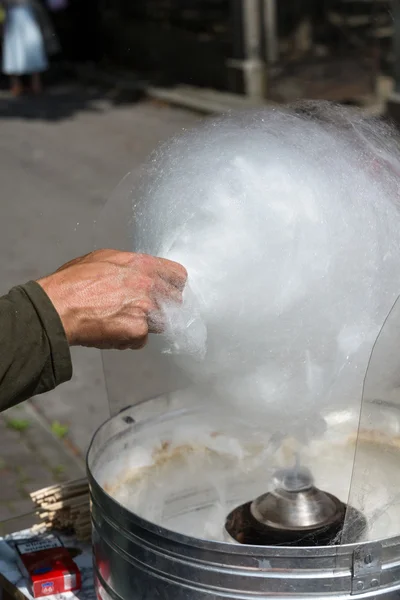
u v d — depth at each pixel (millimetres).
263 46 10172
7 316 1232
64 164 8766
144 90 11430
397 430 1531
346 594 1232
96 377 4453
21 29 12117
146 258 1306
